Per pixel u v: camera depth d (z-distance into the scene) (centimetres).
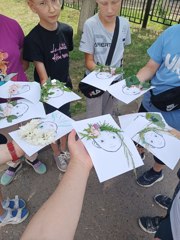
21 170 277
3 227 230
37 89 185
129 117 167
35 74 266
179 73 199
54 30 242
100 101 279
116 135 142
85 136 138
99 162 128
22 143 145
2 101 209
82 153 131
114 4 239
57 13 229
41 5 221
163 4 823
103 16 247
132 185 271
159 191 268
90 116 291
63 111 256
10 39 217
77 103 382
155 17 764
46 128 151
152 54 212
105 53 265
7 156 146
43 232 99
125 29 267
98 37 257
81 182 116
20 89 185
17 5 762
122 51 272
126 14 748
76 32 615
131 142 141
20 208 236
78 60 494
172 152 147
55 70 256
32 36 235
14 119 159
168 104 209
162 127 160
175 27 197
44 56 244
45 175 276
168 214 158
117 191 265
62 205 106
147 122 162
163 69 208
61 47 252
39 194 258
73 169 122
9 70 217
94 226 233
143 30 683
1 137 227
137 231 232
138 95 185
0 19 214
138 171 286
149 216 245
